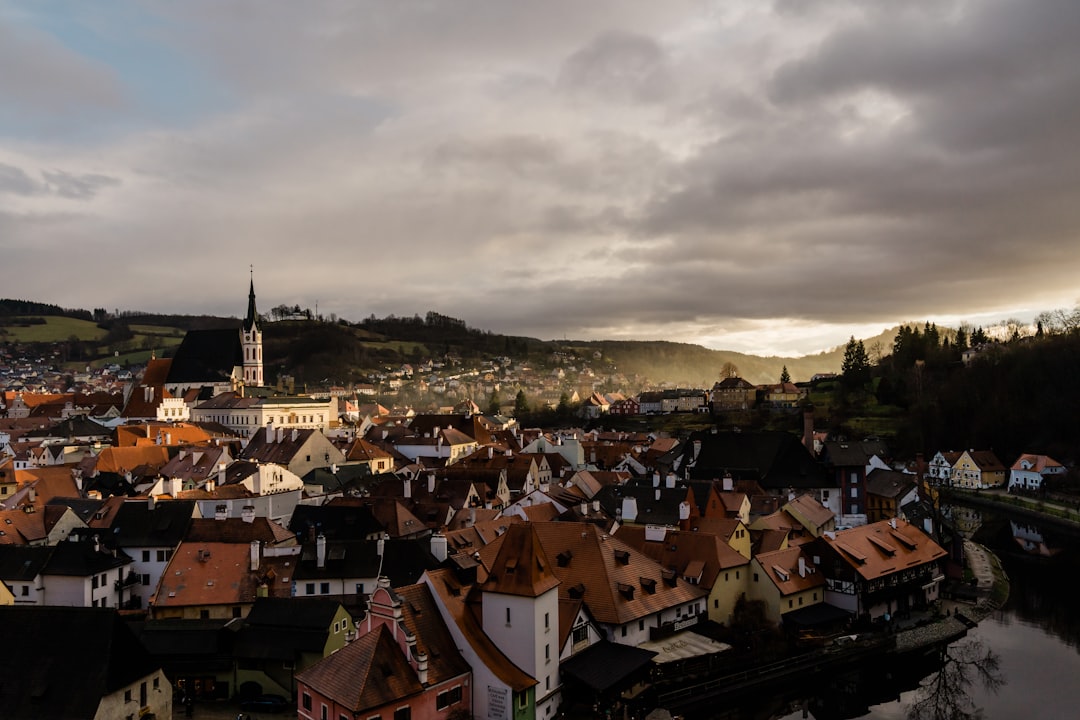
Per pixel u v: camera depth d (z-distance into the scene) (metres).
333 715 66.00
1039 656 109.94
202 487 155.25
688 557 104.19
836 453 170.88
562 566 92.56
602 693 76.69
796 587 107.56
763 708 94.06
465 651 74.25
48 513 125.25
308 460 185.88
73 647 71.62
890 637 107.75
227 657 87.19
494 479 158.75
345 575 103.56
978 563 152.50
